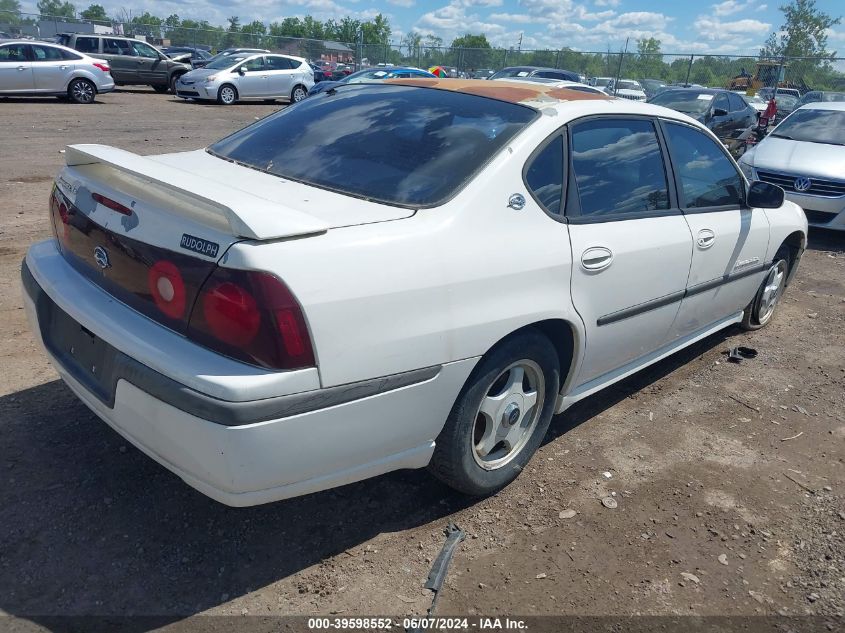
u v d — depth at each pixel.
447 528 2.90
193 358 2.16
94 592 2.42
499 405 2.94
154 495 2.91
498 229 2.72
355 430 2.35
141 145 11.77
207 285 2.14
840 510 3.24
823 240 8.91
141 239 2.32
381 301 2.31
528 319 2.79
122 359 2.31
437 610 2.47
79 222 2.64
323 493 3.04
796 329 5.66
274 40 36.31
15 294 4.84
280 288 2.10
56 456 3.10
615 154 3.38
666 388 4.41
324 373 2.21
